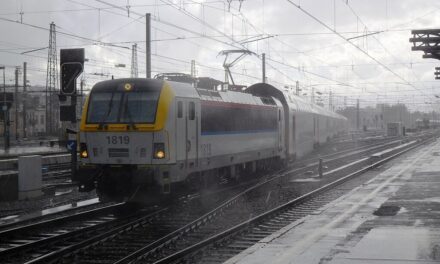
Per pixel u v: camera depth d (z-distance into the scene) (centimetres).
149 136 1498
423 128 13325
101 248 1137
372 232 1112
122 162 1527
